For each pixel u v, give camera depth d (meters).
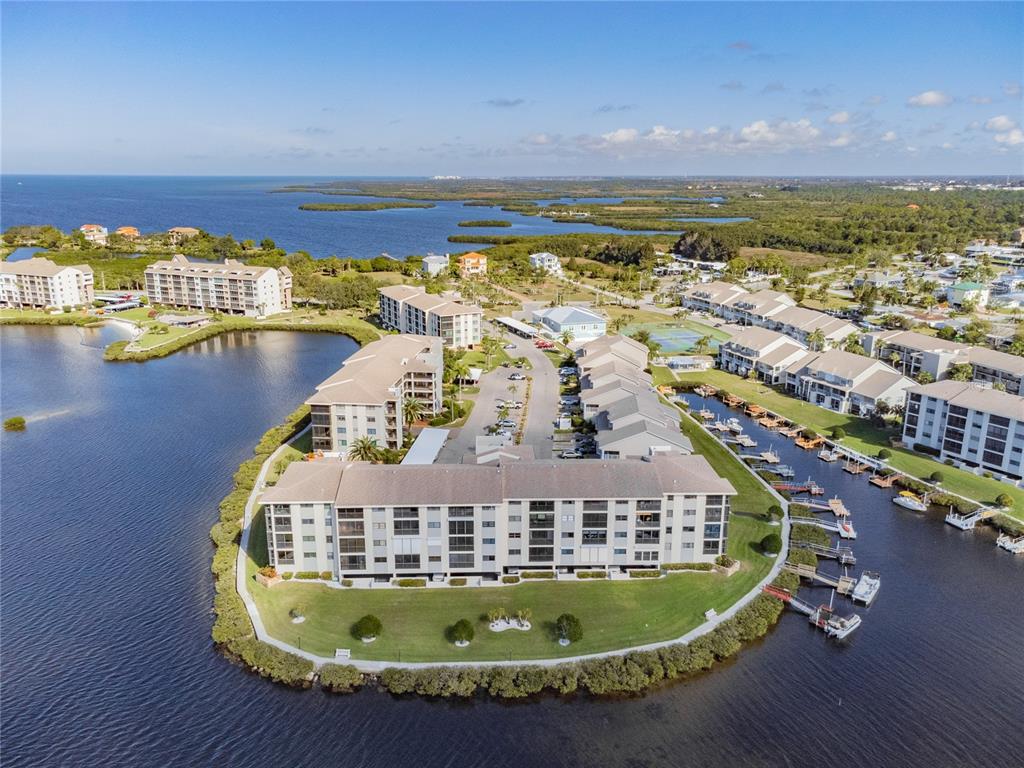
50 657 83.44
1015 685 81.50
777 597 94.38
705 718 75.56
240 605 90.69
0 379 193.00
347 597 92.62
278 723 73.88
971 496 124.94
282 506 94.50
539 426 153.62
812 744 72.44
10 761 68.94
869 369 171.12
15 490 125.81
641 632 86.62
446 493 94.00
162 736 72.19
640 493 96.00
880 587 100.00
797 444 151.38
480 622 87.94
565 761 69.56
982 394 137.25
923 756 71.38
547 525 96.56
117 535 110.81
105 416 163.88
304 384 189.62
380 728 73.44
